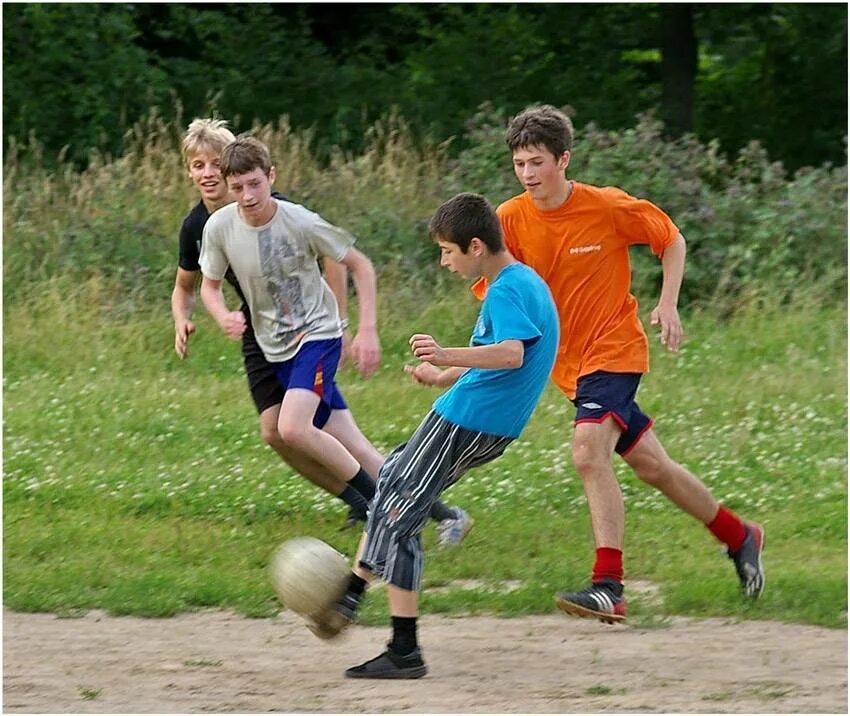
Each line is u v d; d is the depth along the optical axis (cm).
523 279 1572
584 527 2256
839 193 4041
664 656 1619
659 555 2103
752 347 3419
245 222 1992
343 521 2255
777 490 2466
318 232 1988
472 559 2056
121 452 2658
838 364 3262
